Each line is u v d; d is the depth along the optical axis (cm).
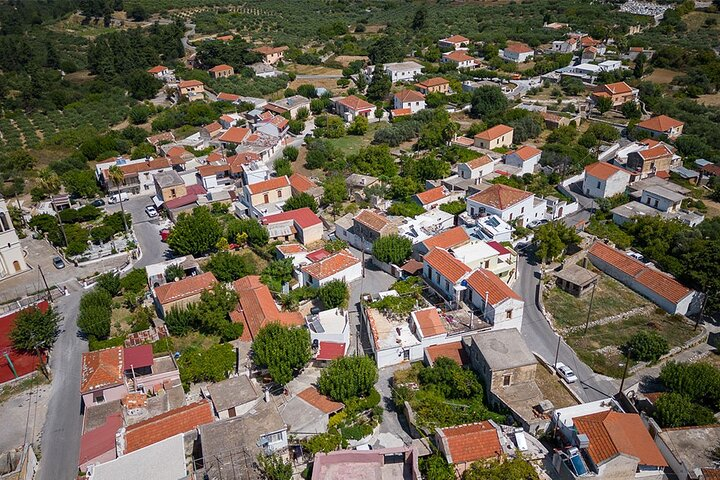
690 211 11288
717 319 8606
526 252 10306
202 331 8169
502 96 17600
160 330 8038
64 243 11088
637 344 7538
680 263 9319
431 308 7844
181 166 13862
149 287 9262
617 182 12150
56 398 7094
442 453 5616
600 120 17200
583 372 7362
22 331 7562
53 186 13125
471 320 7662
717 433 5953
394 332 7588
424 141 15275
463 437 5631
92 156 15475
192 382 7175
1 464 5888
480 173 12850
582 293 9050
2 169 14500
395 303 7912
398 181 12225
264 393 6712
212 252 10494
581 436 5569
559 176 13012
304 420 6128
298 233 10794
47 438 6450
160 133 17112
